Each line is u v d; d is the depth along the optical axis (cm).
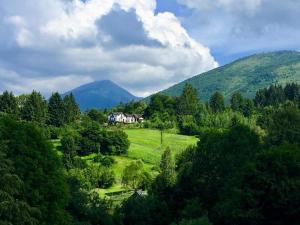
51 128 19175
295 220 5353
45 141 5012
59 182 4912
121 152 17350
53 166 4938
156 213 7512
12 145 4609
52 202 4744
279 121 8519
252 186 5459
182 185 7600
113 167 16150
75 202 6919
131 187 13075
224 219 5759
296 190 5262
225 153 6775
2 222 3797
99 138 17438
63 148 16475
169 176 8775
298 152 5628
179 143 19250
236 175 5912
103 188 13650
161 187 8519
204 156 6962
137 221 7469
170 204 7631
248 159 6512
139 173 13200
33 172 4619
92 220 7038
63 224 4834
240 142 6750
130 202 7750
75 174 12750
